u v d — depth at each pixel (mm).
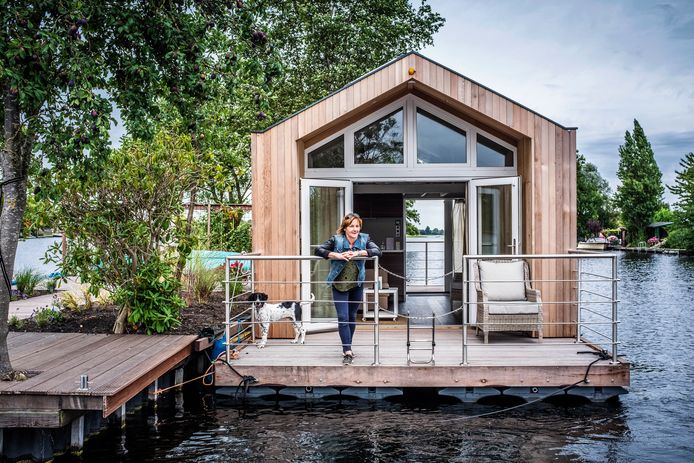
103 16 5129
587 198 56562
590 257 6090
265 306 7090
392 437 5156
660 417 5691
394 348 6945
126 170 7039
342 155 8375
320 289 8211
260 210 7840
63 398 4414
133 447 4957
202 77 5551
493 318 7141
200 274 9336
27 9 4555
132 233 7062
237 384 6176
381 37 19266
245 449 4895
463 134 8359
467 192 8516
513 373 6008
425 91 7973
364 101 7648
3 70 4199
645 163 50781
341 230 6266
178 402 6223
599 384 6008
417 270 20031
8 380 4746
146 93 5617
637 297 15688
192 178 7867
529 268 7777
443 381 6031
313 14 18734
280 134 7820
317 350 6922
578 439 5113
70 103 4605
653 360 8250
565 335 7645
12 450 4609
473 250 8266
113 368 5227
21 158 4938
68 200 6863
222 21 5629
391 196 11578
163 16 5285
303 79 18828
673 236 38438
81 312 8133
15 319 7527
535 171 7570
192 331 7191
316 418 5676
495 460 4648
